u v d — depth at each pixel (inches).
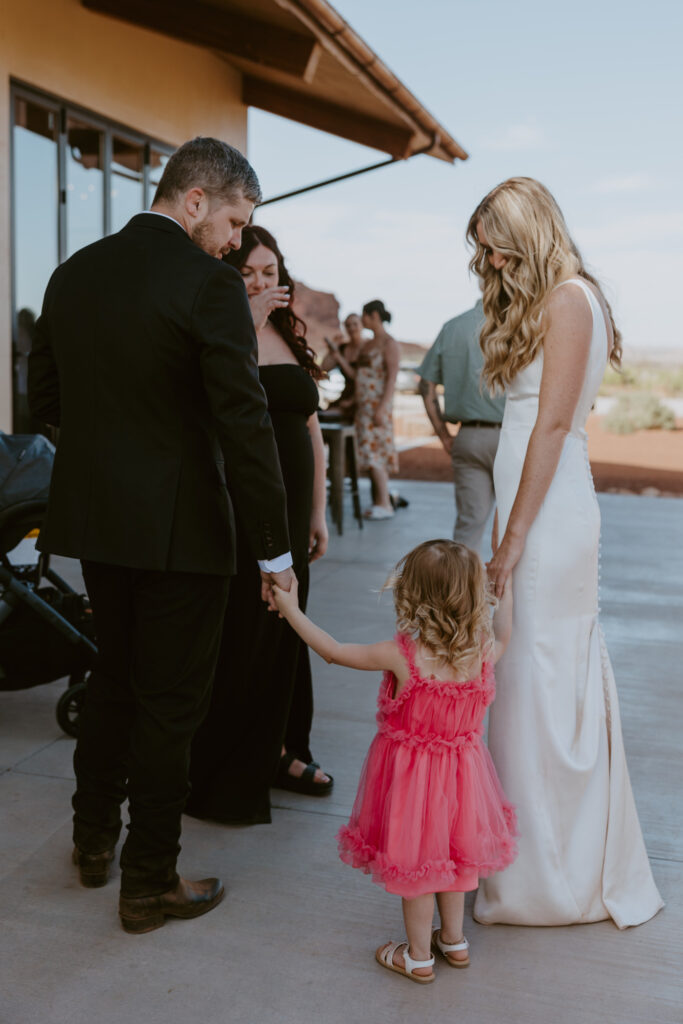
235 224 84.7
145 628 82.6
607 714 91.0
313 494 113.0
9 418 252.7
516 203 82.3
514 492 87.8
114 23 289.0
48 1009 75.2
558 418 83.0
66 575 222.4
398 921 89.4
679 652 179.3
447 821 78.2
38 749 126.2
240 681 105.0
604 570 252.1
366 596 215.6
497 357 86.2
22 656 123.4
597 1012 76.8
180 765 84.9
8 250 247.3
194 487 80.2
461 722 79.0
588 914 89.5
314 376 111.9
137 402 78.5
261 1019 74.9
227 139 374.3
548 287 82.4
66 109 271.6
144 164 317.4
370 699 149.7
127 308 77.2
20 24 245.3
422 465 520.1
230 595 103.8
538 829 87.2
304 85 350.3
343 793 116.3
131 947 83.9
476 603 78.5
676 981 81.2
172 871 87.3
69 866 97.5
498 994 78.8
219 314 76.3
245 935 86.3
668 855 102.5
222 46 268.8
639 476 496.7
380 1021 75.0
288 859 100.2
